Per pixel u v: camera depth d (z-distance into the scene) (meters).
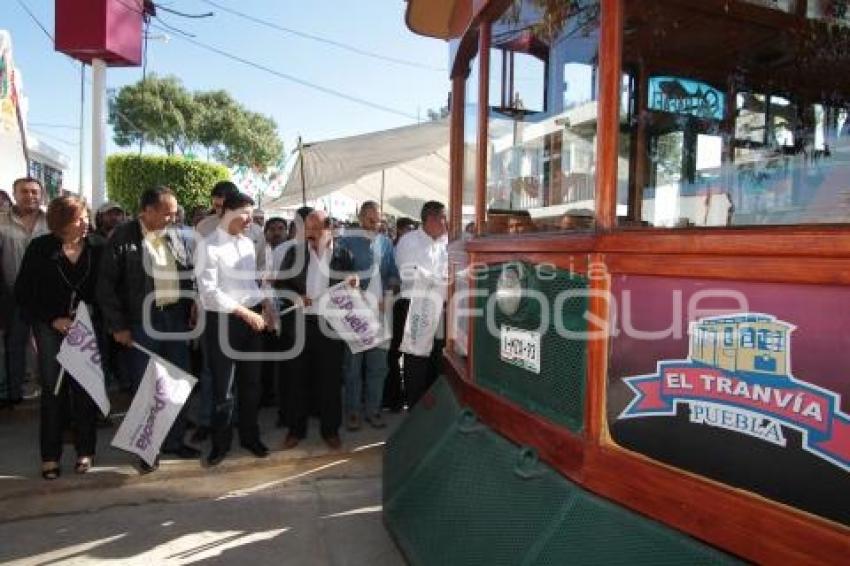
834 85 2.52
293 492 4.13
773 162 2.39
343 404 5.67
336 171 6.21
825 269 1.37
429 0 3.55
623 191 2.20
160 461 4.42
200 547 3.36
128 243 4.24
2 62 7.06
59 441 4.13
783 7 2.49
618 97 2.03
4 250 5.17
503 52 2.81
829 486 1.37
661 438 1.75
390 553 3.31
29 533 3.51
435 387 3.50
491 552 2.17
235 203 4.27
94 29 7.54
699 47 2.45
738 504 1.54
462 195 3.44
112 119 36.72
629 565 1.72
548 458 2.20
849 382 1.33
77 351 4.04
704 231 1.62
